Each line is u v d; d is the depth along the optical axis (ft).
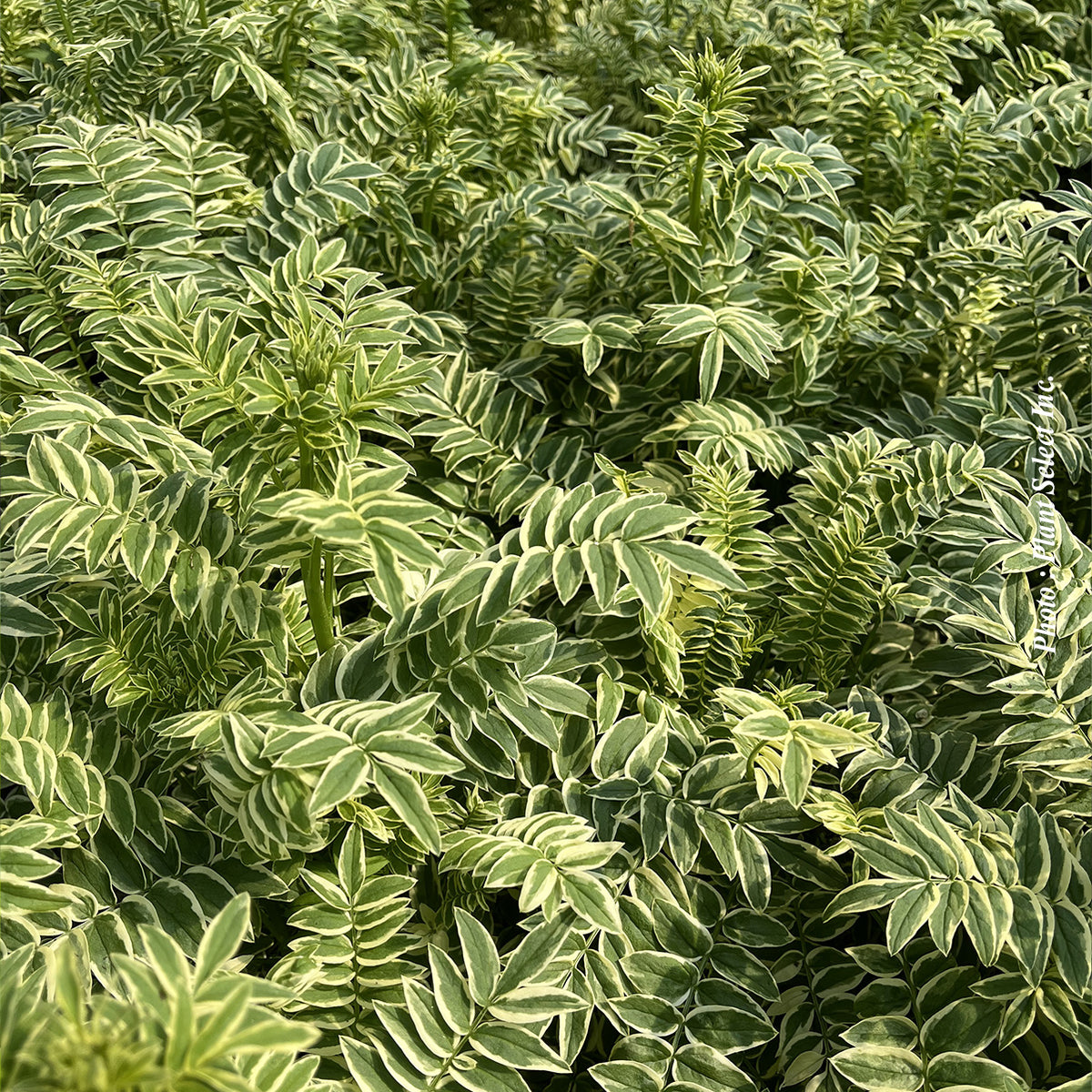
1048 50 15.14
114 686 6.19
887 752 7.13
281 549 5.67
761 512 7.63
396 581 4.75
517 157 12.60
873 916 7.16
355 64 11.50
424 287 10.62
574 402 9.68
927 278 10.91
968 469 7.88
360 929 5.91
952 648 8.10
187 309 6.88
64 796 5.70
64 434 6.39
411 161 11.17
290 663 6.72
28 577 6.55
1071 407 9.34
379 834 5.87
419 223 11.31
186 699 6.37
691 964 6.20
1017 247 9.98
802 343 9.25
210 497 6.53
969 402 9.16
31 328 8.13
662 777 6.75
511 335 10.30
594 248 10.59
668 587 6.65
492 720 6.22
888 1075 5.75
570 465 8.77
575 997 5.66
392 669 6.06
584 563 5.51
